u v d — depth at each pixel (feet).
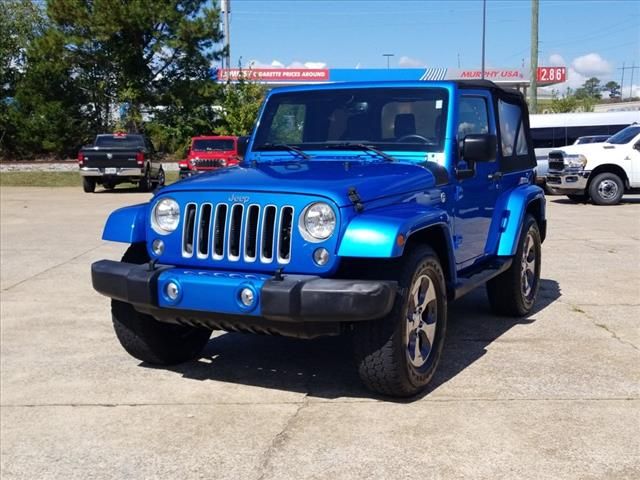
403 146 17.33
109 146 82.07
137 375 17.08
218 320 14.12
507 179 21.22
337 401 15.08
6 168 110.63
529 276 22.24
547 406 14.53
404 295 14.06
